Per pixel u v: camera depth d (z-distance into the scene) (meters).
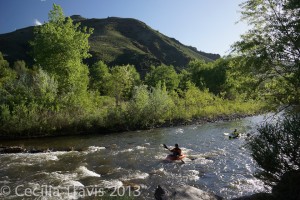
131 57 143.62
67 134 28.19
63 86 35.03
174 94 42.25
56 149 20.39
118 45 169.50
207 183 12.95
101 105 37.56
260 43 10.76
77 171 14.86
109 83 49.03
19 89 29.25
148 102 32.97
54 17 36.38
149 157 17.77
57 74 35.47
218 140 22.80
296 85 10.38
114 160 17.19
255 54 10.76
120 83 47.91
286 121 9.00
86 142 23.73
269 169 8.93
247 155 17.38
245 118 37.47
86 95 33.84
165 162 16.50
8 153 19.48
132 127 30.78
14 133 26.52
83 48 36.88
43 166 15.88
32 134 27.11
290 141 8.58
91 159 17.48
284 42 9.82
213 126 31.31
